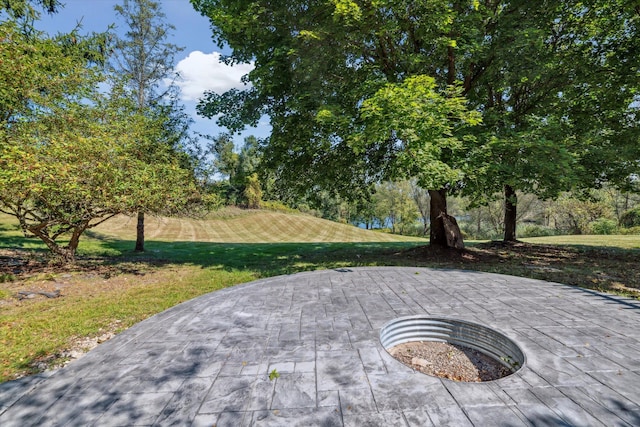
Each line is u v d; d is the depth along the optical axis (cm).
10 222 1464
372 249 1234
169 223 2422
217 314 415
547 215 2789
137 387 246
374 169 1117
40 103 700
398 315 397
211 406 220
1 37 623
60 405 226
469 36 754
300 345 315
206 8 827
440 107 643
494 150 745
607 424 195
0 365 307
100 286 634
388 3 680
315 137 818
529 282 570
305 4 778
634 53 796
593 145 846
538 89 952
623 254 998
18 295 542
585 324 363
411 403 219
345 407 216
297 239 2169
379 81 713
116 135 758
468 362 338
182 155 1025
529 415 204
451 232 1015
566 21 946
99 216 755
